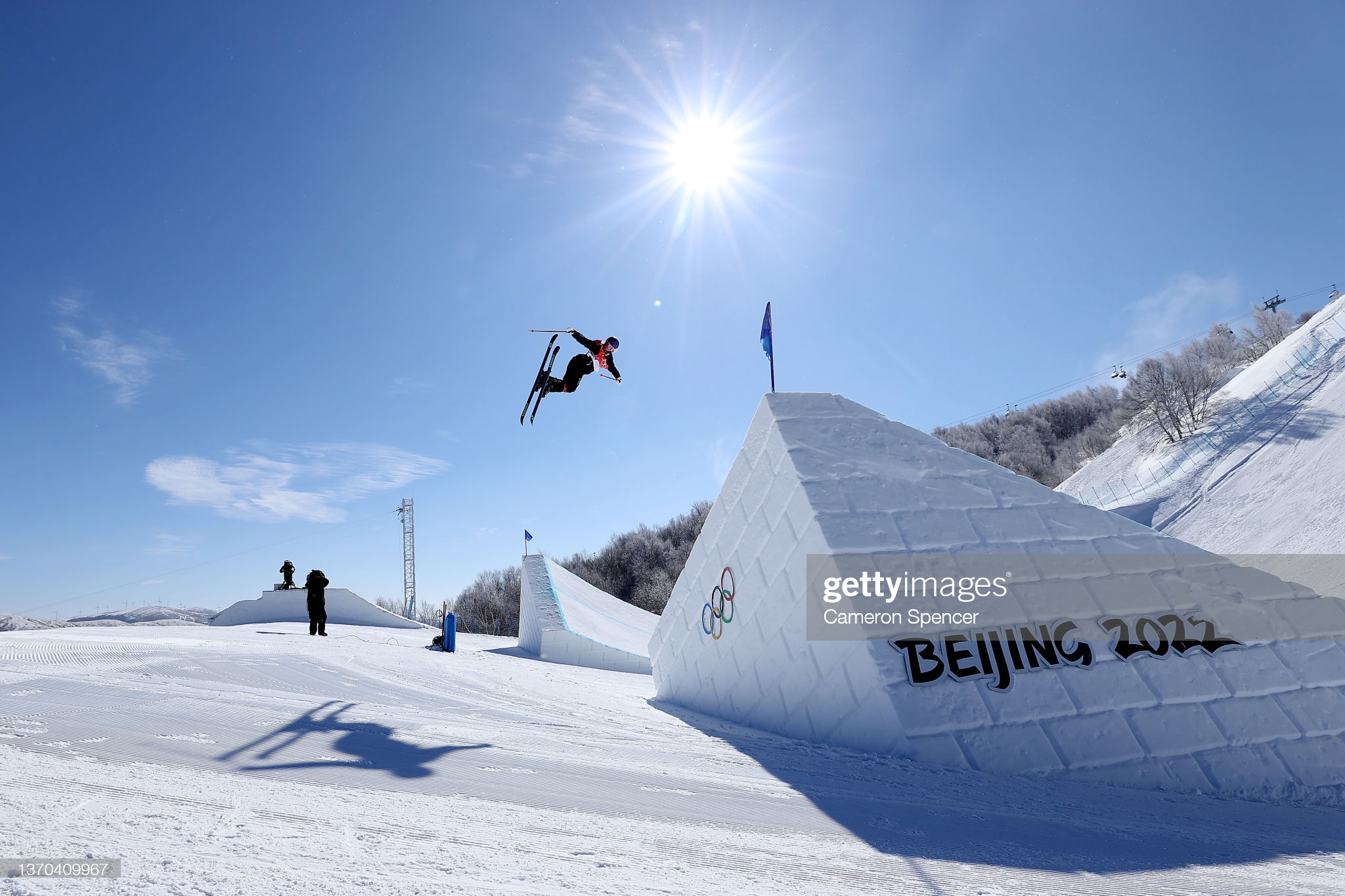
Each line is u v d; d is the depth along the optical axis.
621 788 4.25
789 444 7.61
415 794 3.69
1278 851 3.91
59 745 4.19
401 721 5.86
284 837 2.84
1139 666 6.03
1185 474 51.91
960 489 7.21
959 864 3.23
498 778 4.23
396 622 25.97
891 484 7.22
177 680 7.02
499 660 14.59
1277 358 62.38
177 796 3.33
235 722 5.21
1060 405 98.88
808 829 3.67
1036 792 4.99
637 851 3.06
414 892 2.35
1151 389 69.25
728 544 8.87
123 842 2.63
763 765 5.31
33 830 2.69
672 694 10.38
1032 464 82.38
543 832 3.21
